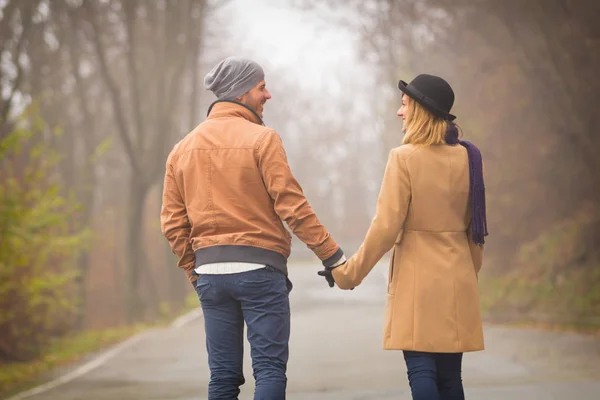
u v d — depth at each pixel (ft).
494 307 105.19
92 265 179.22
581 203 123.13
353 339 77.15
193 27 124.67
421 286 23.82
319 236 23.35
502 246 129.59
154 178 124.06
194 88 140.77
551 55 106.93
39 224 70.44
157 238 196.34
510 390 42.80
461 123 127.34
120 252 196.85
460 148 24.30
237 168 23.31
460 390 24.50
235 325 23.79
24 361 75.77
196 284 24.13
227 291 23.27
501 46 121.39
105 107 178.19
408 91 24.16
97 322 141.90
